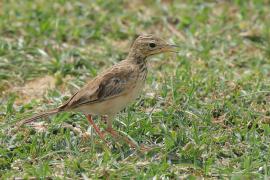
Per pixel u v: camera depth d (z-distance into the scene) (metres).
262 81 14.66
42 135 12.35
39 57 16.33
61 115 12.94
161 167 11.01
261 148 11.91
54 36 17.41
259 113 13.17
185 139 12.03
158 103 13.62
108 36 17.72
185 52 16.42
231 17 18.88
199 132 12.49
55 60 16.14
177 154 11.63
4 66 15.73
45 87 15.13
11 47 16.56
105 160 11.30
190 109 13.31
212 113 13.27
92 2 19.41
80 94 11.62
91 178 10.83
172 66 15.81
